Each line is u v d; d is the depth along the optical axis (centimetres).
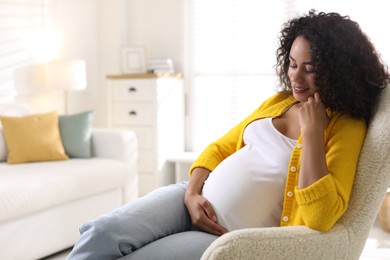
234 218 135
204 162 157
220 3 453
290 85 159
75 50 467
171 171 453
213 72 460
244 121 163
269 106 159
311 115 125
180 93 461
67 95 447
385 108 129
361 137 127
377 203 123
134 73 456
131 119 434
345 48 128
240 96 449
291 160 131
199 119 469
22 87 410
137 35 495
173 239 131
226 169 142
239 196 135
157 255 123
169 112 444
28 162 330
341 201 114
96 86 496
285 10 427
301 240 110
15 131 330
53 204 283
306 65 132
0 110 361
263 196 133
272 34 434
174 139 454
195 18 465
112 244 125
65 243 297
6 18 394
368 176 123
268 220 133
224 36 453
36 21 423
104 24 492
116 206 344
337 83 129
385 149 123
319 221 113
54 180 285
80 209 309
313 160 118
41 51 429
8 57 396
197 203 142
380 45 390
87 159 345
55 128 346
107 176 329
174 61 479
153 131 427
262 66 439
